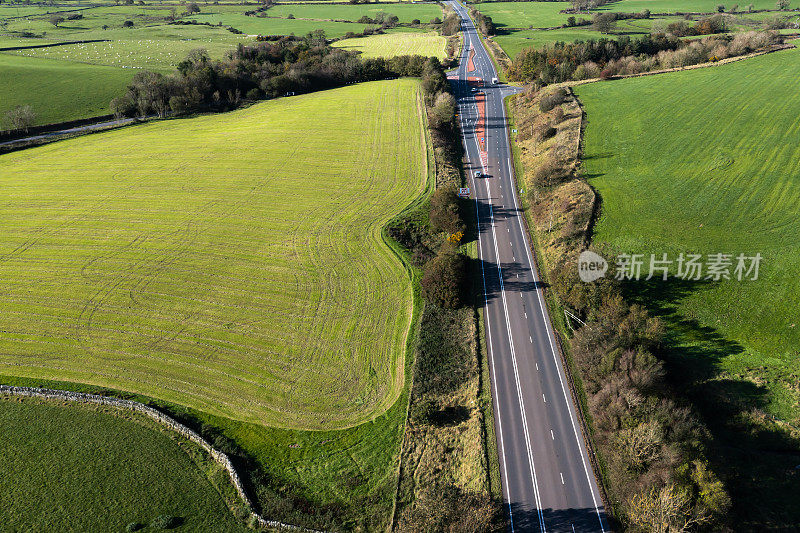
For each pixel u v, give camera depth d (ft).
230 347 201.57
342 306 221.46
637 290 216.54
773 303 202.08
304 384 186.39
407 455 162.09
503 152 354.13
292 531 140.26
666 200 269.44
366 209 289.33
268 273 241.14
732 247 231.91
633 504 133.39
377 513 146.82
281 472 158.51
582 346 183.62
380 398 181.37
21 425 170.30
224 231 272.92
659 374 165.68
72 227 277.85
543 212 277.64
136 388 184.85
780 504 140.36
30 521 142.51
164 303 223.51
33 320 215.51
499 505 145.38
